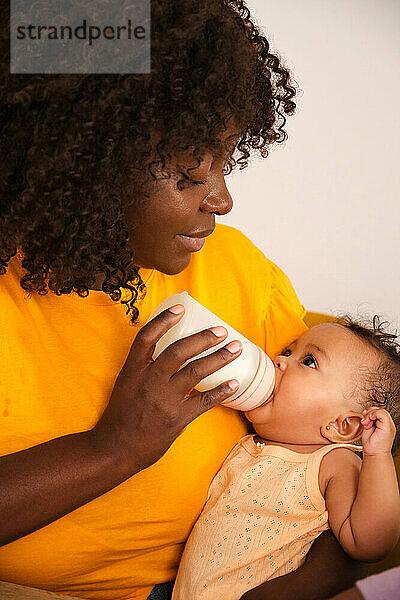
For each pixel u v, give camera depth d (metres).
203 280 1.20
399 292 2.84
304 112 2.79
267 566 1.13
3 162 0.81
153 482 1.07
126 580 1.11
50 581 1.05
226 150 0.87
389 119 2.87
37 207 0.81
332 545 1.13
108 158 0.80
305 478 1.17
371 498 1.09
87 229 0.83
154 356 1.01
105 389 1.04
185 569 1.13
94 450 0.92
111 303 1.04
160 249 0.90
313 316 1.46
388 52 2.89
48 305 1.02
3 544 0.92
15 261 1.01
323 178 2.79
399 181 2.86
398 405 1.29
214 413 1.18
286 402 1.24
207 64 0.80
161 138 0.82
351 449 1.23
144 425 0.91
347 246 2.81
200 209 0.90
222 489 1.18
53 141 0.79
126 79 0.78
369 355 1.28
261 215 2.76
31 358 1.01
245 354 1.08
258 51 0.96
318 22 2.83
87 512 1.04
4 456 0.93
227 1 0.92
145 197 0.84
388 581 0.82
